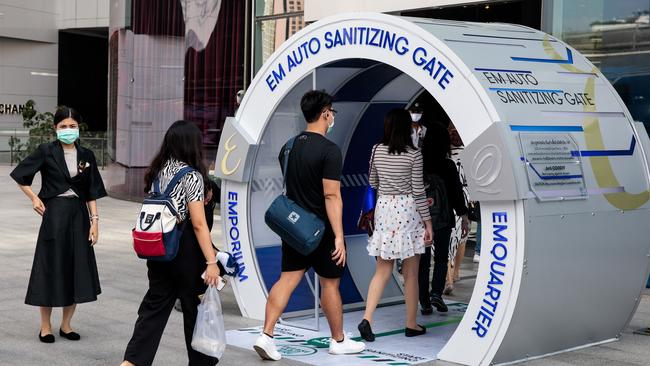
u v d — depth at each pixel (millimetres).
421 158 6645
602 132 6477
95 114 38562
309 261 6145
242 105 7648
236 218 7668
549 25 9961
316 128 6090
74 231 6496
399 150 6598
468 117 5895
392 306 8242
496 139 5723
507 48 6410
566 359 6145
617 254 6484
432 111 10125
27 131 34719
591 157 6305
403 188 6621
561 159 6023
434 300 7898
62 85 37219
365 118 8070
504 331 5805
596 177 6285
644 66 9195
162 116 16703
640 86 9242
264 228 7711
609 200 6355
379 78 7777
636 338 6883
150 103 17000
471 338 5980
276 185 7797
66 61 37281
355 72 7609
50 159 6477
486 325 5891
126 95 17750
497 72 6059
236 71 14914
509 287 5762
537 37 6891
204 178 5238
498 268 5820
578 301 6246
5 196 18750
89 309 7695
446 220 7676
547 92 6250
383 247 6574
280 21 13961
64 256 6445
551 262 5910
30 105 32312
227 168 7633
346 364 6039
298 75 7152
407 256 6559
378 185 6746
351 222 8250
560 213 5938
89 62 38188
